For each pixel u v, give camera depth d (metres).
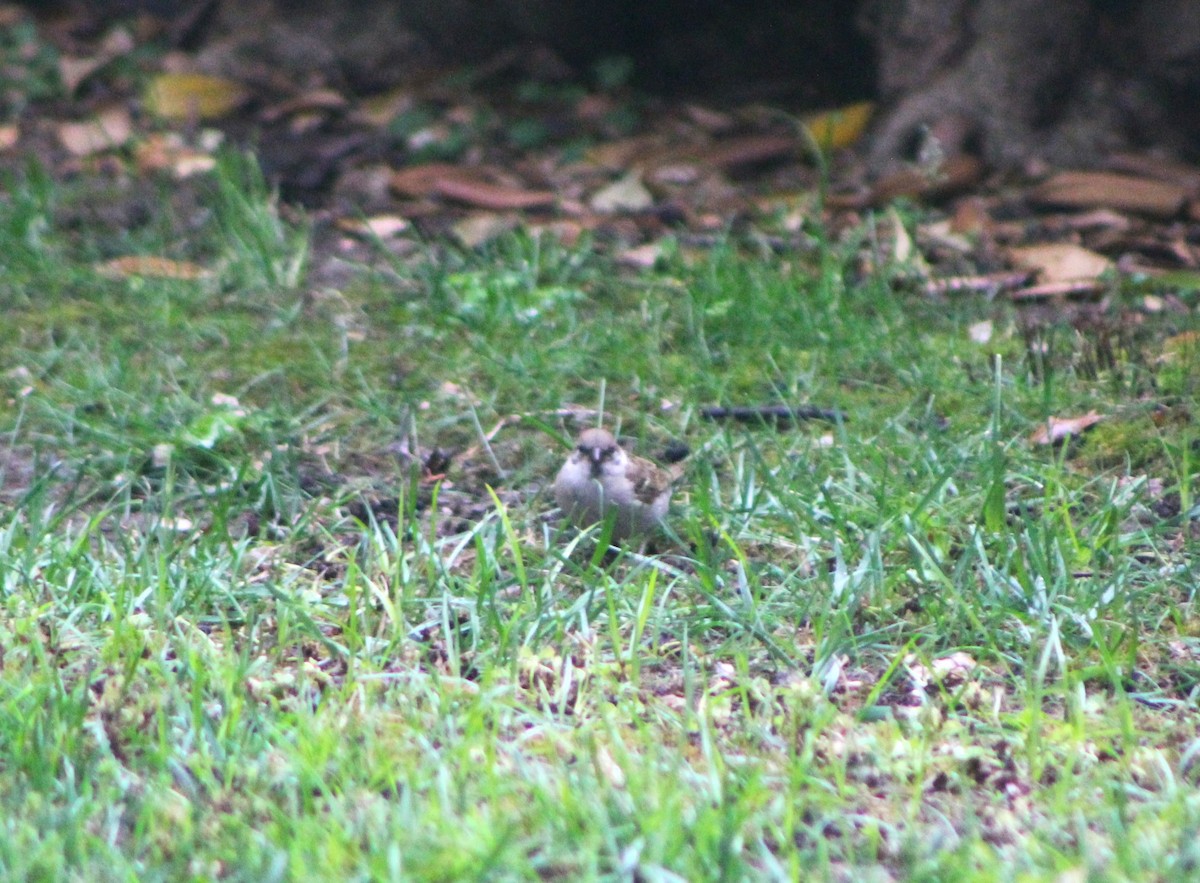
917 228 15.54
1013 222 15.87
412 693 7.45
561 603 8.68
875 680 8.04
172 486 9.98
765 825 6.42
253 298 14.02
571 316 13.02
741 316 12.95
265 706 7.47
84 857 6.06
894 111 17.81
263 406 11.75
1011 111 17.39
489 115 19.25
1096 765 7.09
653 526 9.59
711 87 20.50
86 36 21.58
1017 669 8.14
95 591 8.48
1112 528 9.22
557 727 7.29
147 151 17.78
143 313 13.48
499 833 6.11
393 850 5.83
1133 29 17.33
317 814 6.47
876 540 8.77
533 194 16.53
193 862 6.09
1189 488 10.05
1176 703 7.70
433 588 8.66
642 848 6.03
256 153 17.78
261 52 20.62
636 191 16.53
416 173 17.22
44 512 9.96
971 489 9.98
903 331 12.80
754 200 16.62
